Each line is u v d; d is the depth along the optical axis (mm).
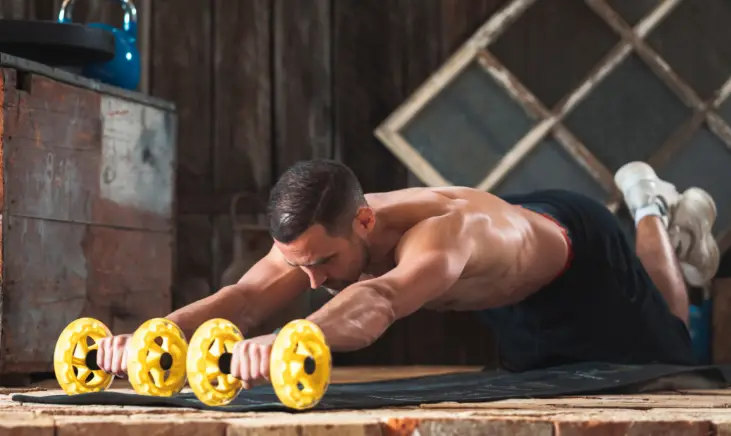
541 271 3326
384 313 2398
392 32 5281
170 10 5168
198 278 5117
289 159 5219
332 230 2535
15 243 3650
